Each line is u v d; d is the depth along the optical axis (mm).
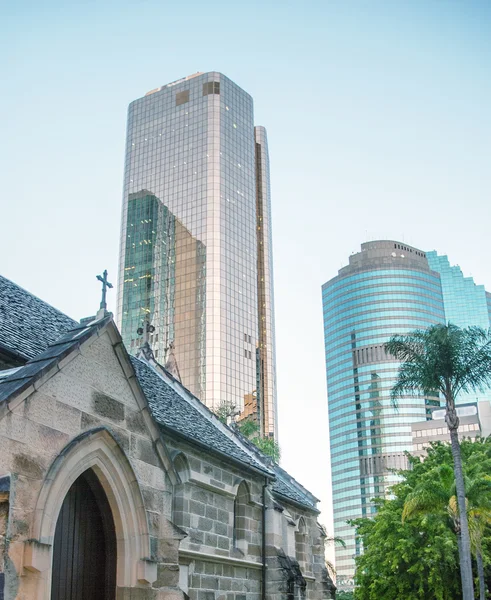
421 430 193750
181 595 15836
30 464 12750
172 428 21562
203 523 23594
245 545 26875
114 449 15008
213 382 185125
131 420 15898
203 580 23078
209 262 199625
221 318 193250
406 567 49469
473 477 44812
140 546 15281
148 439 16359
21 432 12719
